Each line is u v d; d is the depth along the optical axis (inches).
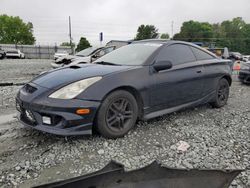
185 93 173.9
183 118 178.7
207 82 191.3
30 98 130.1
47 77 141.6
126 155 122.7
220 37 3671.3
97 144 132.3
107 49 421.4
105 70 141.6
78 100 124.3
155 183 74.5
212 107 209.2
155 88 153.5
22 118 141.3
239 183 100.1
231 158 121.6
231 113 196.1
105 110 132.4
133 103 144.2
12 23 3336.6
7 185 98.3
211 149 130.7
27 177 103.9
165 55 165.9
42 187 67.3
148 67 152.3
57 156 120.3
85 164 114.3
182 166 113.7
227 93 214.8
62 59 450.3
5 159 117.1
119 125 139.8
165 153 125.9
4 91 273.1
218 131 156.7
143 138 142.1
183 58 177.5
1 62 900.6
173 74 163.9
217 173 78.2
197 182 76.7
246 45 3459.6
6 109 202.1
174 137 145.3
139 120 165.9
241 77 346.3
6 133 146.6
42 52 1766.7
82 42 1991.9
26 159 117.3
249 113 198.5
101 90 130.0
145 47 172.1
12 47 1699.1
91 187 70.2
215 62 199.3
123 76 139.9
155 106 156.7
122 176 73.0
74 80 130.2
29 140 136.9
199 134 150.7
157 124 164.2
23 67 655.8
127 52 174.6
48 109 123.4
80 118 124.6
